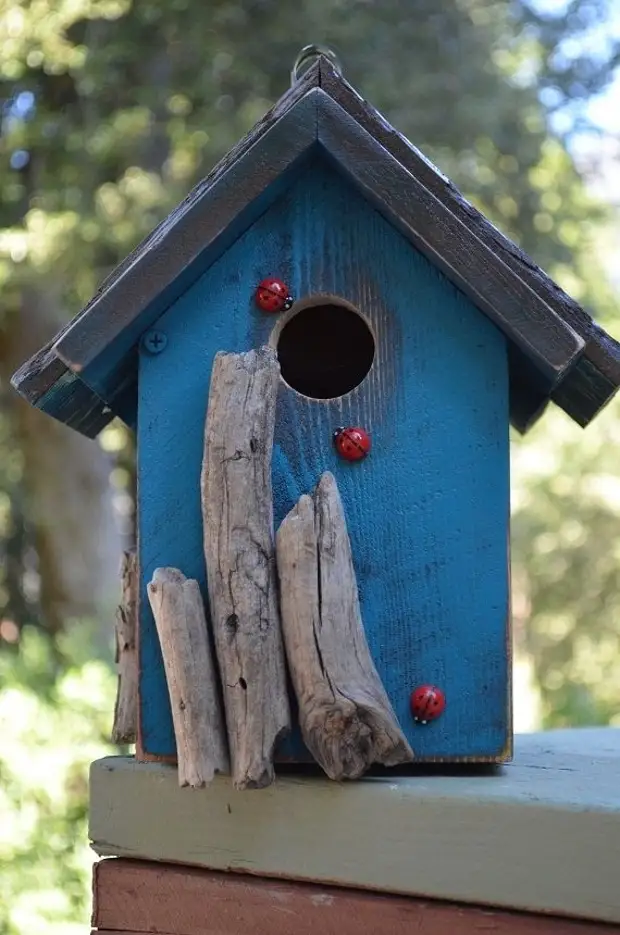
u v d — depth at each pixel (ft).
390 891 2.95
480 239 3.05
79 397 3.33
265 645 2.93
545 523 11.28
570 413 3.40
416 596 3.08
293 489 3.09
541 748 3.43
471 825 2.91
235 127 7.45
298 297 3.12
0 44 7.18
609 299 10.48
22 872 5.99
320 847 2.98
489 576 3.09
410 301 3.11
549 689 11.07
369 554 3.09
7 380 9.12
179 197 7.45
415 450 3.10
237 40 7.57
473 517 3.09
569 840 2.86
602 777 3.05
